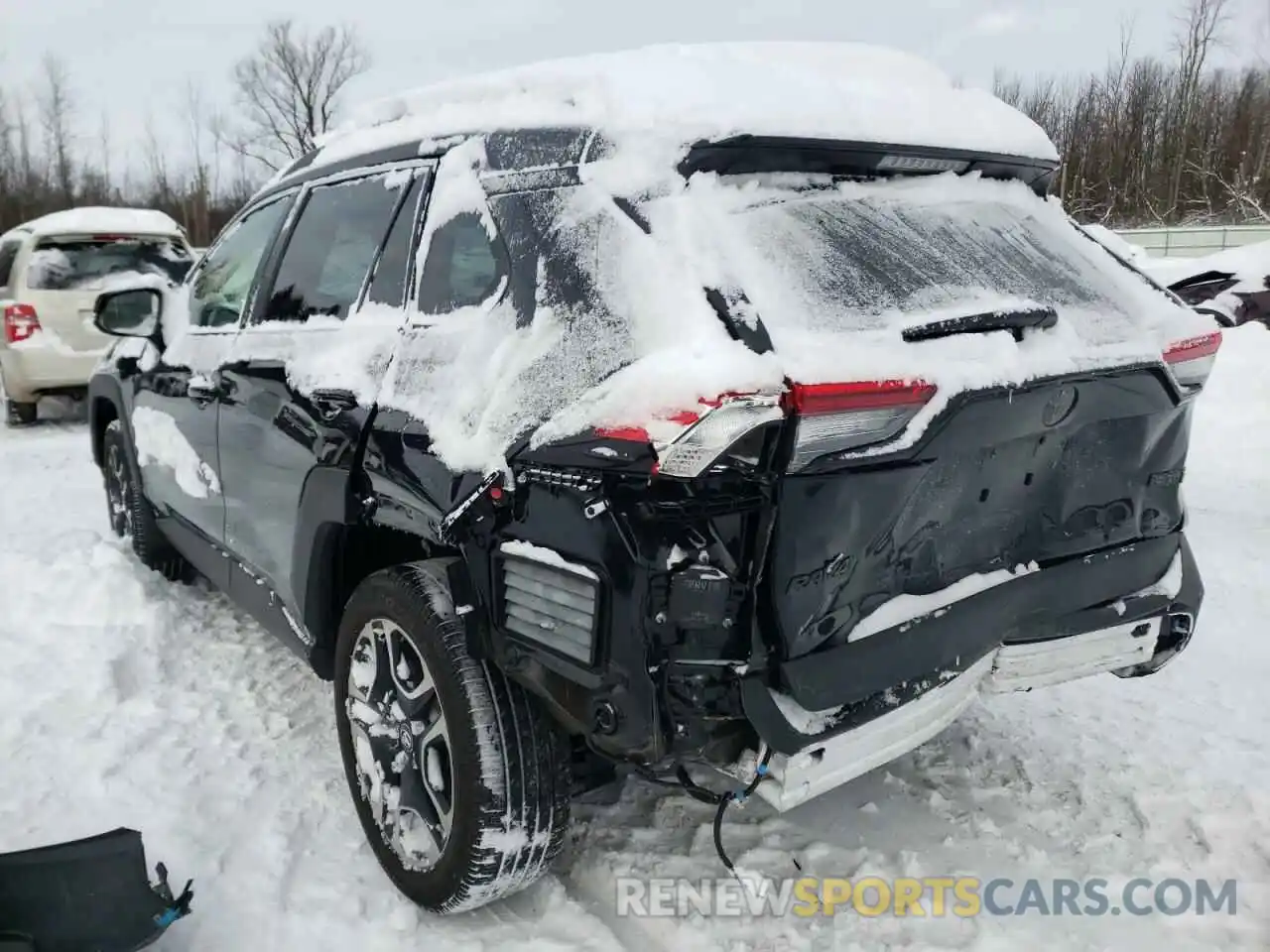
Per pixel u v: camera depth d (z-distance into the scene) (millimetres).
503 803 2271
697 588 1866
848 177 2301
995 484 2275
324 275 3125
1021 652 2418
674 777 2213
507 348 2229
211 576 3990
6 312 9234
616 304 2020
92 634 3980
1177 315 2607
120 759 3105
